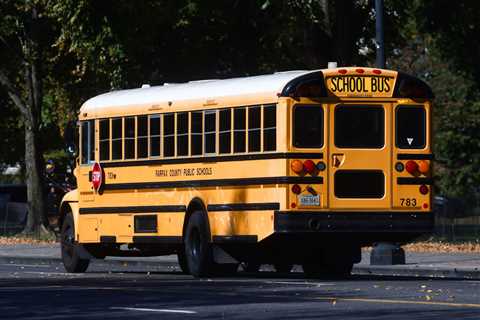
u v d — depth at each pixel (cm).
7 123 12694
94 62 8306
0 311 3400
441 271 5512
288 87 4656
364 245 4941
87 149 5703
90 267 6556
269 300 3669
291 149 4644
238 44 8844
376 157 4734
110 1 8031
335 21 7888
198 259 5006
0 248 8250
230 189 4869
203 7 8312
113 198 5512
